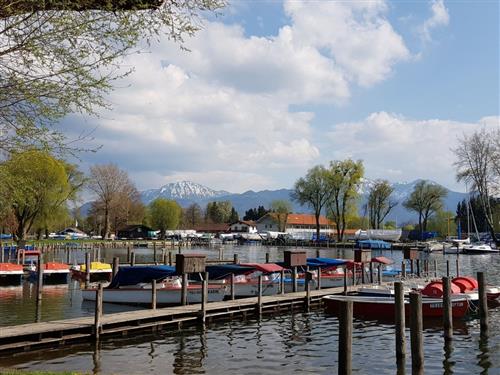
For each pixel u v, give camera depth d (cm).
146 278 2633
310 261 3353
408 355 1719
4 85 947
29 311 2561
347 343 1221
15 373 1152
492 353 1745
